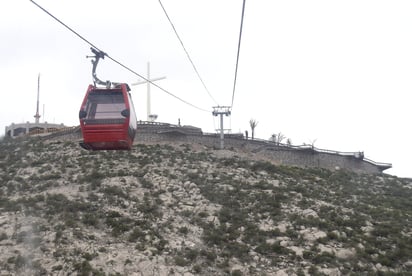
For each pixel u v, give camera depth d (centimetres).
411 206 5178
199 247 3806
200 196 4816
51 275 3189
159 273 3353
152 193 4791
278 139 8119
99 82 2262
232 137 7094
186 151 6406
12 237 3609
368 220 4425
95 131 2131
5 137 6862
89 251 3522
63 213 4088
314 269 3459
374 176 6762
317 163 6956
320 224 4175
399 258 3684
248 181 5375
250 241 3950
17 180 4988
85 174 5181
